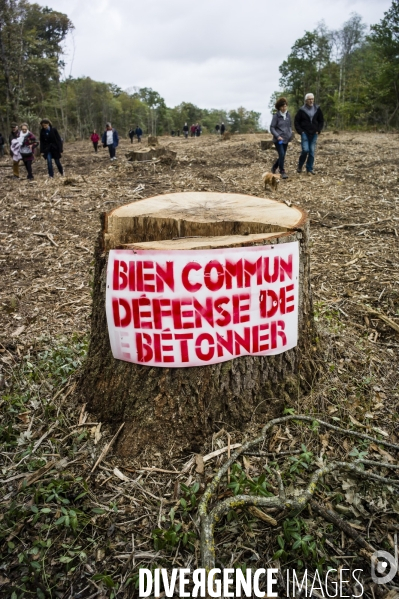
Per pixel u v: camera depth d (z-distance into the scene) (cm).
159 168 1042
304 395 262
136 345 229
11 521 204
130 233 245
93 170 1105
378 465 221
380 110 3572
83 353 323
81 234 620
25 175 1126
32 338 368
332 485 220
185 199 293
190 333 224
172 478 220
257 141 1605
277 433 241
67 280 483
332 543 196
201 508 192
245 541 195
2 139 1900
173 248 217
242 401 239
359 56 5250
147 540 196
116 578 185
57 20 4534
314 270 472
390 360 318
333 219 626
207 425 234
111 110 6856
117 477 222
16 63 2797
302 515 205
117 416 244
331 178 867
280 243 228
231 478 207
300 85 5491
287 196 750
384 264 471
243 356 234
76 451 237
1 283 478
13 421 268
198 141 2098
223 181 887
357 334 349
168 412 230
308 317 266
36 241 596
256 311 229
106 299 230
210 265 217
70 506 211
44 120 998
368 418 259
